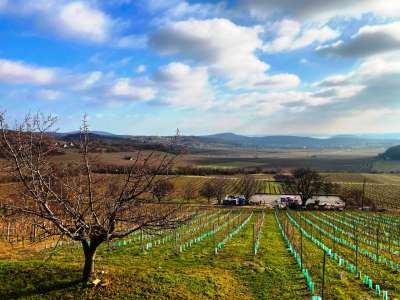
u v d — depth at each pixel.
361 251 36.12
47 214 18.58
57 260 26.42
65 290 19.05
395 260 32.16
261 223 56.94
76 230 18.30
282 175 142.62
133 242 37.75
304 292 22.33
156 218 19.64
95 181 20.05
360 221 63.69
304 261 30.47
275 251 34.75
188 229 47.34
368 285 24.19
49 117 31.36
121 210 19.28
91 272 20.08
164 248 34.81
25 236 38.28
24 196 19.12
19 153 18.20
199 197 99.38
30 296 18.53
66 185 18.97
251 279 24.86
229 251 34.09
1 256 28.67
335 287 23.45
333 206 90.62
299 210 85.06
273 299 21.14
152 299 18.88
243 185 123.88
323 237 45.34
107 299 18.52
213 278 23.56
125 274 21.64
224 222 57.66
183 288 20.75
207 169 147.00
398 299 21.61
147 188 19.27
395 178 160.38
